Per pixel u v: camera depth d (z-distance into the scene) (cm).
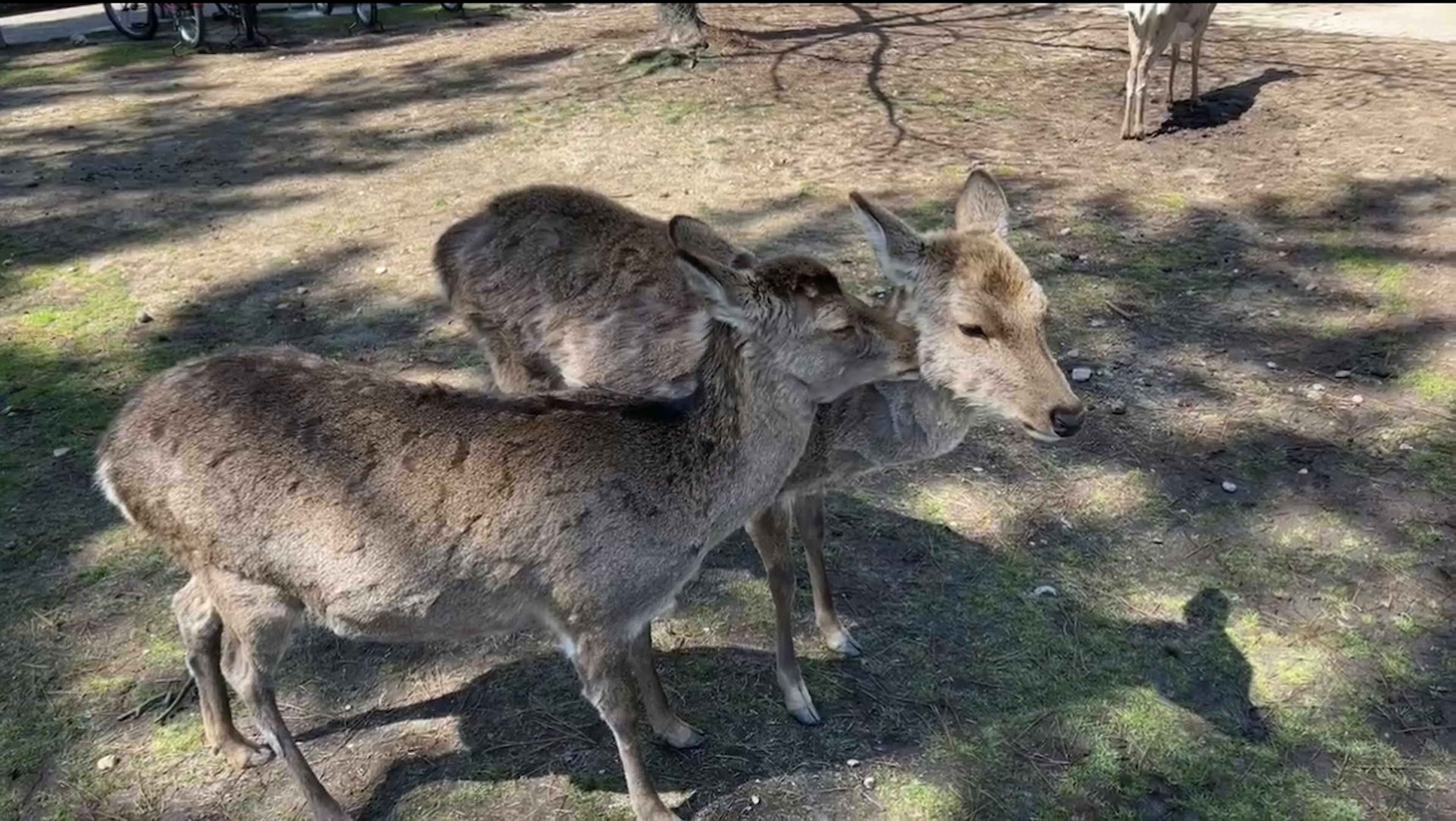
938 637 194
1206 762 169
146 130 480
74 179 418
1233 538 217
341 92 532
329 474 135
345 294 317
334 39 662
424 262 335
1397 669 185
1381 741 172
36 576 205
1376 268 316
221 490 135
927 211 360
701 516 145
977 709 179
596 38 618
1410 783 165
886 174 397
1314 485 230
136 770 166
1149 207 365
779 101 482
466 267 206
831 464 170
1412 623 194
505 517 137
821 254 330
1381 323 288
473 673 186
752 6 683
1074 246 338
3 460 239
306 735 173
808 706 176
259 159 438
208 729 166
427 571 137
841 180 393
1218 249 335
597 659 146
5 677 182
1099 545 217
